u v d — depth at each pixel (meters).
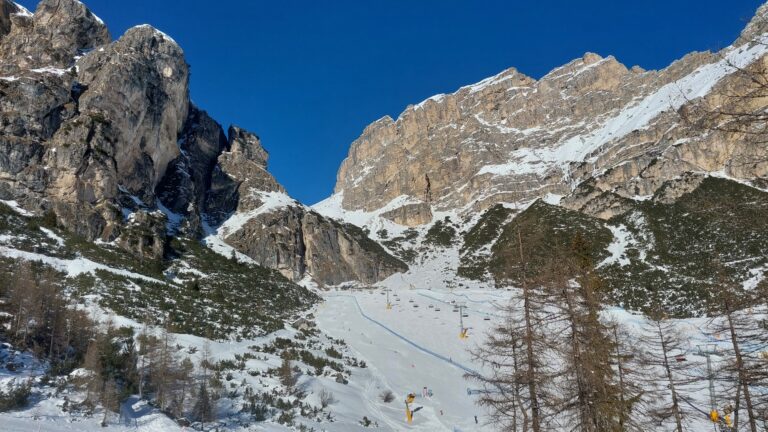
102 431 22.86
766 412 17.53
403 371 48.00
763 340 15.19
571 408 19.52
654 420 23.69
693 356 31.98
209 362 36.84
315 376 41.12
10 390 23.53
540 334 20.30
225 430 27.44
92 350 28.91
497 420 24.44
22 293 31.75
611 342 23.11
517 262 21.38
